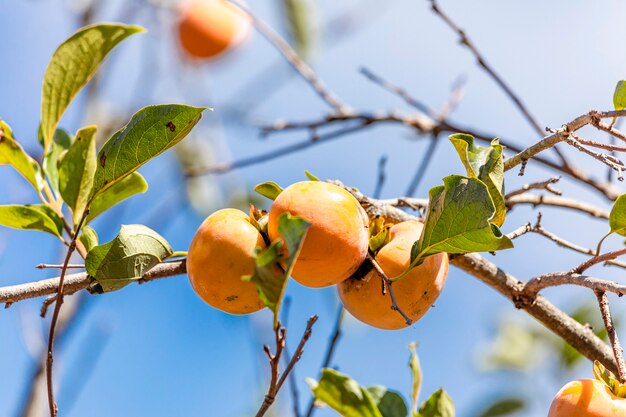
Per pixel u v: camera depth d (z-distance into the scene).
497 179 1.04
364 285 1.03
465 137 1.05
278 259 0.95
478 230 0.99
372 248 1.03
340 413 1.09
